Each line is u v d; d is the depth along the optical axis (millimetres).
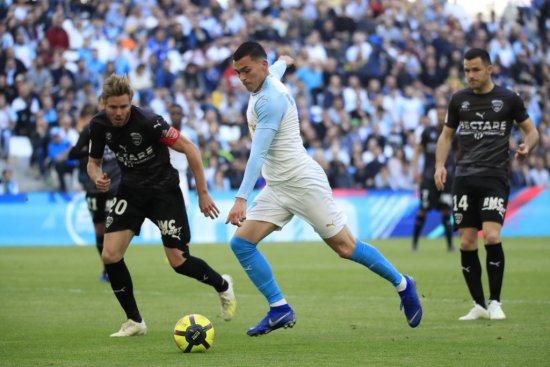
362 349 12883
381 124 49969
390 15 56750
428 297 19812
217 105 48156
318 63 50969
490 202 16406
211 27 51562
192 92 46938
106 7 50156
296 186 13852
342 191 43531
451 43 56469
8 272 26641
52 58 45750
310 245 39375
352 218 43531
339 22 55031
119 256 14344
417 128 49188
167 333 14758
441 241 41781
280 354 12500
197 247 37562
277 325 13945
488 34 59562
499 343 13297
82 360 12086
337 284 22844
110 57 47719
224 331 14992
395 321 16047
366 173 46531
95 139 14320
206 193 14242
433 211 45250
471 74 16469
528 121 16594
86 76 45406
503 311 17203
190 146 14141
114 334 14461
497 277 16312
